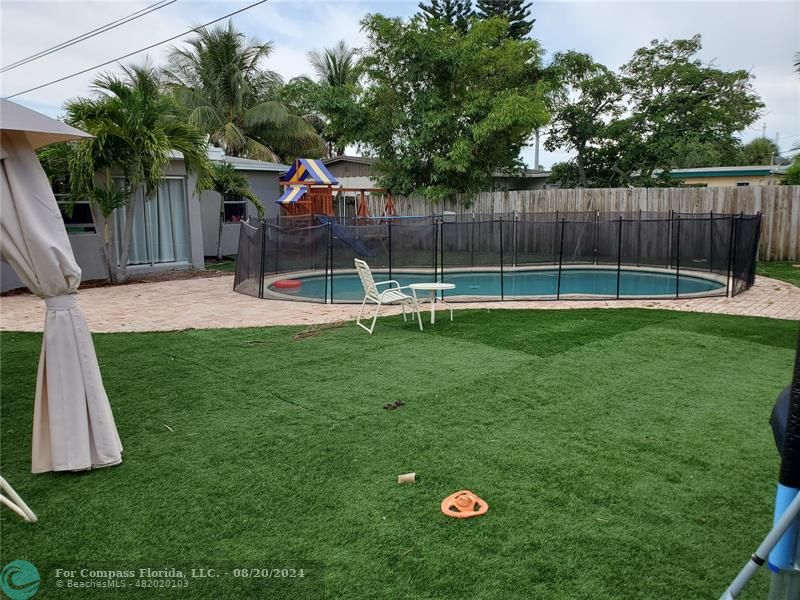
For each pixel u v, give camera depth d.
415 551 2.77
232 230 18.45
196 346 6.95
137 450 4.03
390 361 6.15
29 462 3.92
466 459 3.76
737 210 15.03
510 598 2.43
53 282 3.60
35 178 3.53
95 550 2.86
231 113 27.50
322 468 3.67
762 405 4.69
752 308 8.95
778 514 1.98
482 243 17.14
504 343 6.84
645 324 7.79
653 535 2.88
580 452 3.84
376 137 18.86
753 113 20.95
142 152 11.98
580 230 16.27
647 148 21.38
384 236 14.44
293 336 7.42
